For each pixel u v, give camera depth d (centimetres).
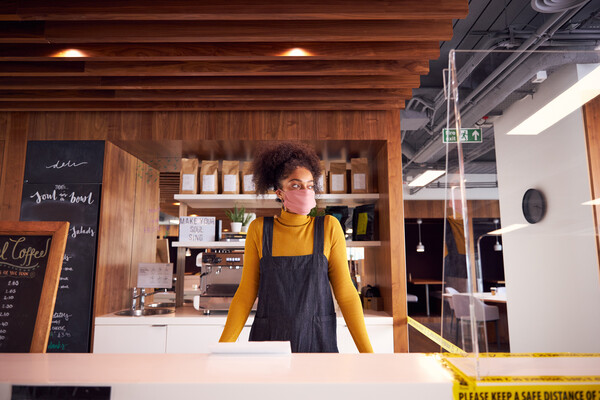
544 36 346
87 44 246
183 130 330
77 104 321
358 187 354
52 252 137
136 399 73
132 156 381
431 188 1081
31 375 79
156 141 334
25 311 133
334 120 329
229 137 329
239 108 318
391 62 261
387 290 324
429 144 667
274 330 155
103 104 320
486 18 401
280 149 175
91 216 324
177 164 417
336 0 210
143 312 345
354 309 153
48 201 326
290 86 279
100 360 92
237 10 209
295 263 160
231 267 332
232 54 245
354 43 245
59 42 236
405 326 302
